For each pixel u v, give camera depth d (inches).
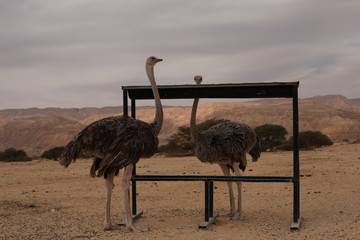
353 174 554.6
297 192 305.6
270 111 5403.5
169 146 1384.1
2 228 316.5
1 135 6373.0
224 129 335.3
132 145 291.6
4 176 690.2
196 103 340.5
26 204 416.2
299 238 272.5
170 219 346.9
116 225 313.1
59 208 397.1
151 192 485.1
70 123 7027.6
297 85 306.3
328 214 339.6
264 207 383.2
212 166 772.6
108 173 297.0
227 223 327.0
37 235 295.0
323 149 1227.9
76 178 641.0
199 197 445.4
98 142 292.4
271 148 1451.8
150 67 324.5
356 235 269.3
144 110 7869.1
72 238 285.6
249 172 635.5
